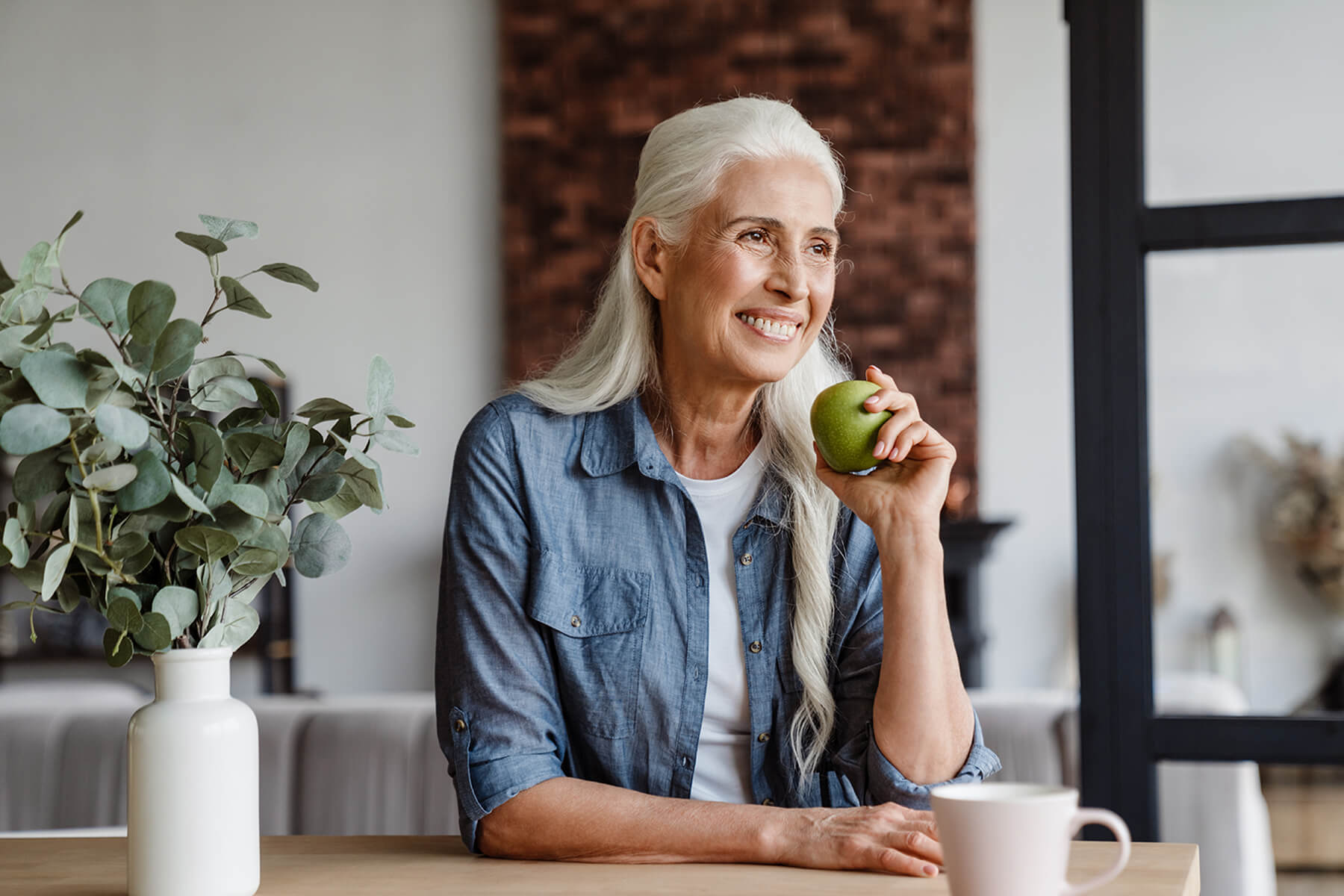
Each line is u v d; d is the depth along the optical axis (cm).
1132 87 192
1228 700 192
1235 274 464
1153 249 191
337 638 562
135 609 99
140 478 99
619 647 136
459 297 571
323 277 576
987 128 539
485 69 574
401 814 228
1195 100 198
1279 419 471
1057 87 535
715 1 548
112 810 238
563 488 139
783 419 144
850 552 142
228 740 100
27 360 97
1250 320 471
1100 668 188
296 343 575
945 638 126
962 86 534
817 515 140
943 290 533
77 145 587
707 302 135
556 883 106
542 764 124
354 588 563
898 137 537
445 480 565
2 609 106
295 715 237
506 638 132
